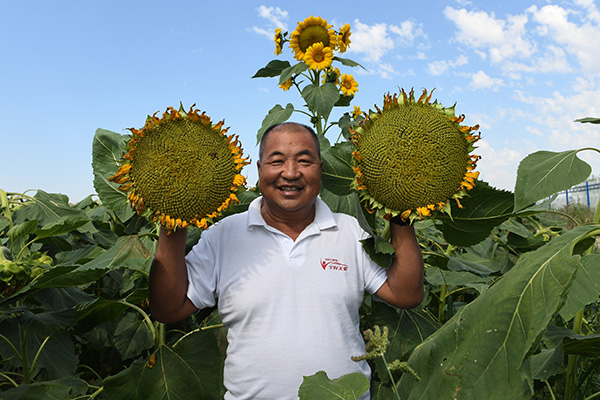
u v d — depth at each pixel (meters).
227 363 2.33
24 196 3.47
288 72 4.20
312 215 2.42
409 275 2.18
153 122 1.73
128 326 3.37
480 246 3.71
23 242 2.87
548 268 1.47
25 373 2.64
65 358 2.80
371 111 1.78
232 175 1.80
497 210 2.07
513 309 1.47
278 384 2.15
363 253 2.41
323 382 1.44
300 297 2.22
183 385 2.48
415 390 1.66
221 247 2.36
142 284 2.96
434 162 1.67
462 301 4.31
